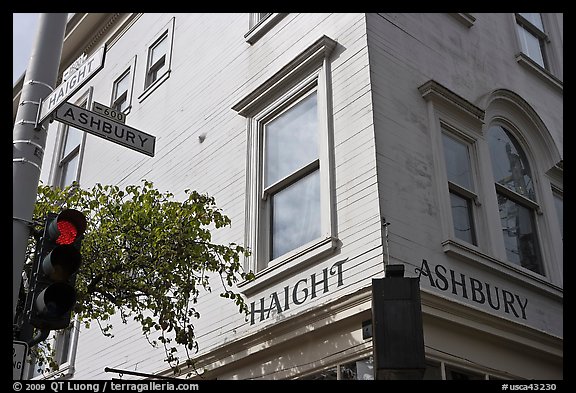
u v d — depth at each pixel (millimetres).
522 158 11734
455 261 8789
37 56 6859
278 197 10219
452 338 7941
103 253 8664
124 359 12047
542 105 12953
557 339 9312
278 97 10852
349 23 9969
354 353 7699
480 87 11398
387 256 7938
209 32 13898
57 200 9203
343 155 9086
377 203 8242
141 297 11023
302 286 8859
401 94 9500
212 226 11188
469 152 10297
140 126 15047
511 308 9211
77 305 8406
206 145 12492
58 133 18578
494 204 10023
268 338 8797
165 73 14805
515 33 13266
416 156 9141
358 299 7734
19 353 5547
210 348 10102
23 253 6012
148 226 8797
